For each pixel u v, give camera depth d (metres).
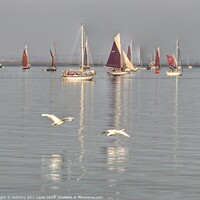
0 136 54.03
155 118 70.25
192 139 52.88
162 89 136.25
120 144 49.94
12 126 61.25
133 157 44.25
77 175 38.44
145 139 52.81
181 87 146.62
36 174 38.59
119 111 79.06
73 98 104.94
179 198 33.66
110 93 120.38
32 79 198.62
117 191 34.88
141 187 35.75
